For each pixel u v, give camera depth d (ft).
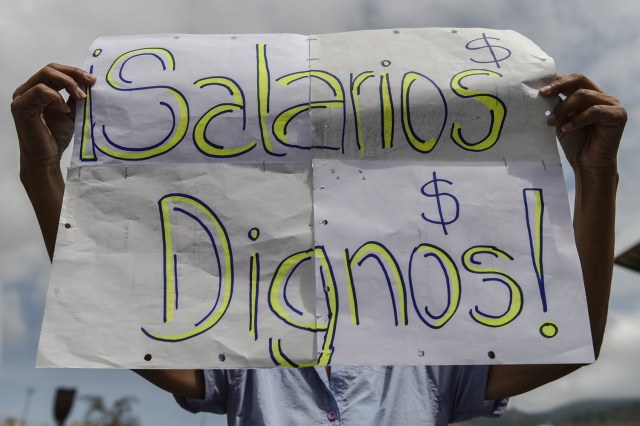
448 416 5.40
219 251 4.77
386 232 4.82
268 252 4.76
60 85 5.00
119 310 4.58
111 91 5.13
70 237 4.74
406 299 4.66
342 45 5.41
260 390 5.23
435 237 4.83
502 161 5.03
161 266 4.72
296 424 5.09
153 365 4.45
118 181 4.91
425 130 5.08
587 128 5.14
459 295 4.68
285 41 5.47
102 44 5.40
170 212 4.85
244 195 4.89
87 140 4.99
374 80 5.19
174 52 5.34
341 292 4.66
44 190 5.04
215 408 5.60
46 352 4.42
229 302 4.64
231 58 5.32
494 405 5.49
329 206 4.86
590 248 5.03
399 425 5.10
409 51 5.37
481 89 5.14
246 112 5.08
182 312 4.60
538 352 4.55
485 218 4.88
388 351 4.51
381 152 5.02
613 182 5.02
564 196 4.95
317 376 5.30
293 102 5.11
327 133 5.04
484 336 4.58
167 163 4.96
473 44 5.41
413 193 4.92
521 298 4.69
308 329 4.56
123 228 4.80
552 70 5.20
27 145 4.97
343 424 5.10
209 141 5.02
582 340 4.60
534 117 5.10
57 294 4.58
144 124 5.05
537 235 4.86
